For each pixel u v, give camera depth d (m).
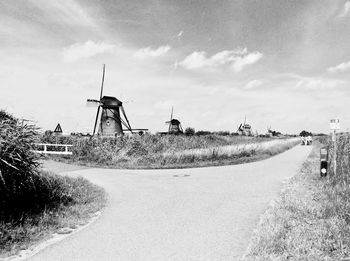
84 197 10.07
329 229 6.18
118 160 22.31
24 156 7.78
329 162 16.56
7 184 7.52
